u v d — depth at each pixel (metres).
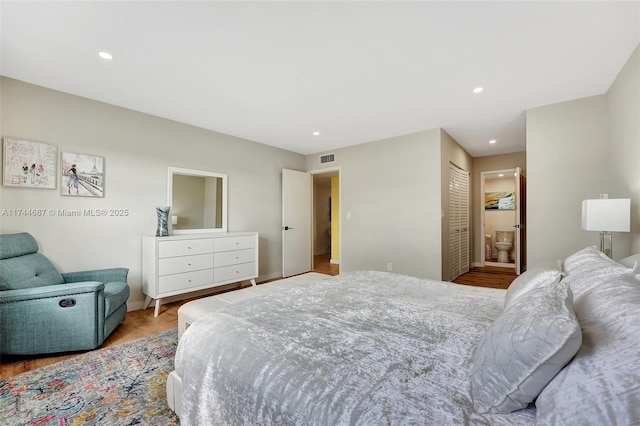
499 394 0.74
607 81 2.59
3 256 2.21
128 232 3.19
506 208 6.80
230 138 4.28
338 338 1.15
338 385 0.85
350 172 4.89
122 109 3.17
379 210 4.49
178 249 3.23
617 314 0.81
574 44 2.03
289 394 0.87
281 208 5.09
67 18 1.74
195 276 3.38
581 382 0.63
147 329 2.67
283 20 1.78
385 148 4.43
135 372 1.91
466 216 5.39
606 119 2.79
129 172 3.21
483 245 5.88
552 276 1.40
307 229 5.45
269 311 1.47
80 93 2.81
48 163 2.67
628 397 0.56
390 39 1.97
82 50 2.09
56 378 1.83
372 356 1.00
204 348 1.20
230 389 1.03
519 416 0.73
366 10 1.69
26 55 2.15
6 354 2.03
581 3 1.64
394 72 2.42
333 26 1.84
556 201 3.05
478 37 1.95
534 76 2.50
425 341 1.12
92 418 1.46
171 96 2.89
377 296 1.75
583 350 0.72
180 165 3.68
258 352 1.06
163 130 3.51
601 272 1.23
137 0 1.59
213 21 1.78
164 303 3.46
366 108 3.22
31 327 2.06
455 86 2.69
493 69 2.38
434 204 3.93
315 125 3.82
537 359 0.70
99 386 1.75
